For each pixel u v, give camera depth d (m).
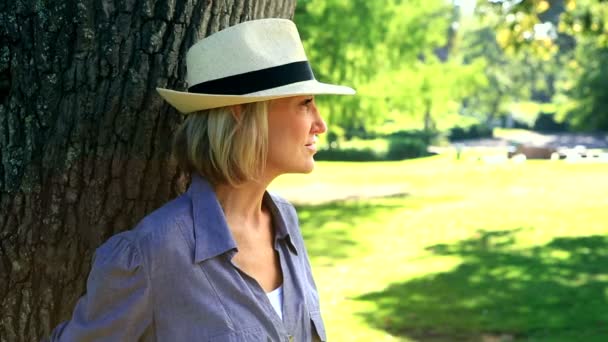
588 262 9.73
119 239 1.65
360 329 7.00
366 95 19.05
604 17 11.12
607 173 21.41
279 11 2.22
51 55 1.98
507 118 61.00
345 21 17.19
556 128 56.09
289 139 1.77
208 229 1.70
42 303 2.04
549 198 16.05
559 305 7.64
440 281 8.99
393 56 19.25
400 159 33.97
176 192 2.06
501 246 11.16
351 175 24.17
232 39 1.74
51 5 1.97
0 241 2.03
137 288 1.64
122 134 1.99
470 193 18.12
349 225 14.16
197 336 1.65
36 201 2.01
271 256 1.86
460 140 52.34
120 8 1.97
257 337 1.68
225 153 1.72
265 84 1.72
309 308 1.88
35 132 2.00
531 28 10.55
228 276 1.70
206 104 1.71
